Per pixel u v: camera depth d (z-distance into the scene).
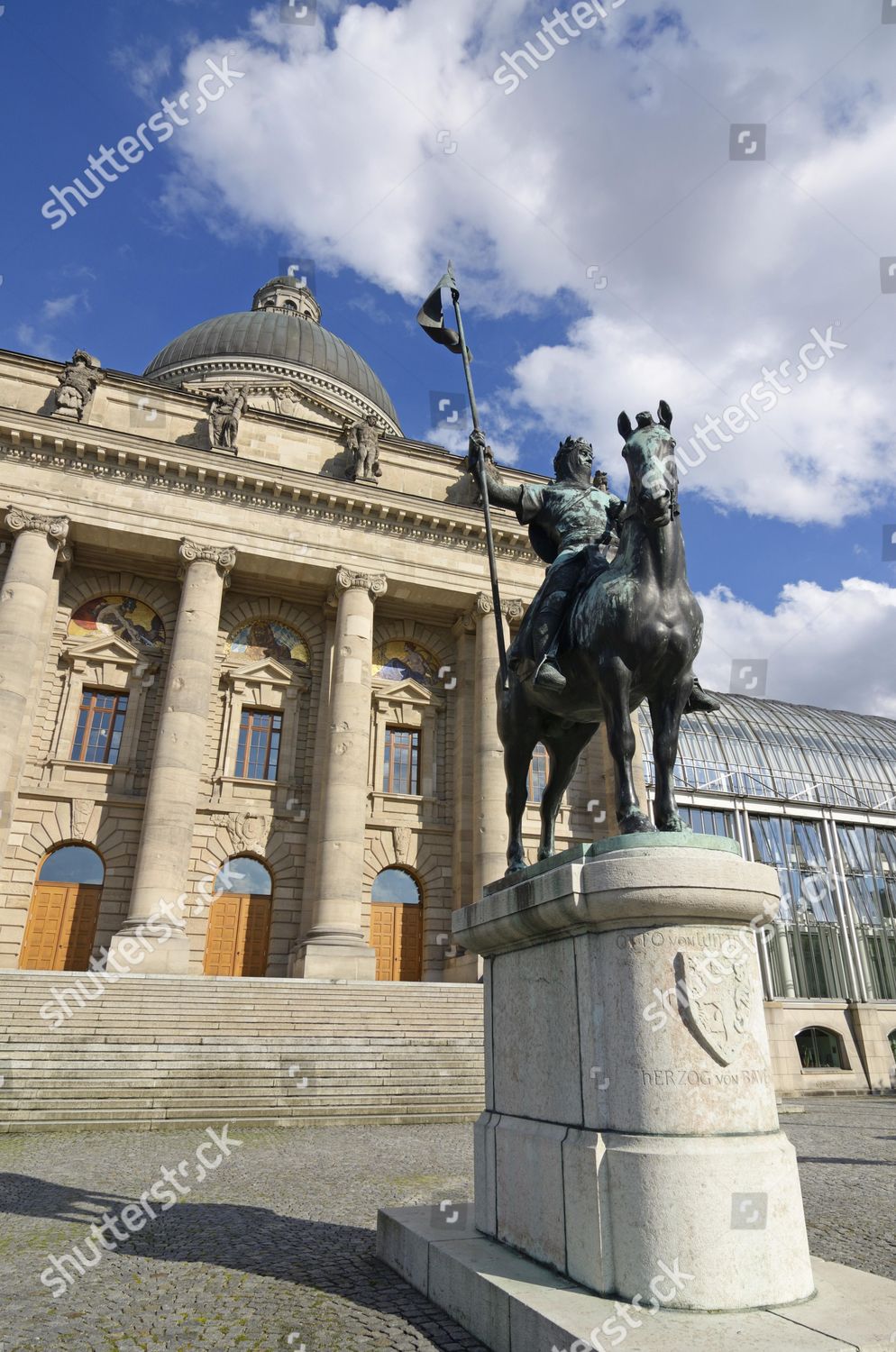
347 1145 16.19
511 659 7.79
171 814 34.69
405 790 43.62
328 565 41.41
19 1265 7.58
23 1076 19.78
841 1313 4.77
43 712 38.25
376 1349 5.45
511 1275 5.53
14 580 35.72
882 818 44.84
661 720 6.73
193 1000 25.97
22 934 34.94
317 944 34.78
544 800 8.29
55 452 38.16
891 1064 37.69
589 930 5.87
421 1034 25.27
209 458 39.94
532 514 8.93
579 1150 5.42
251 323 65.56
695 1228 4.90
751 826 42.44
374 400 66.25
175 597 42.25
